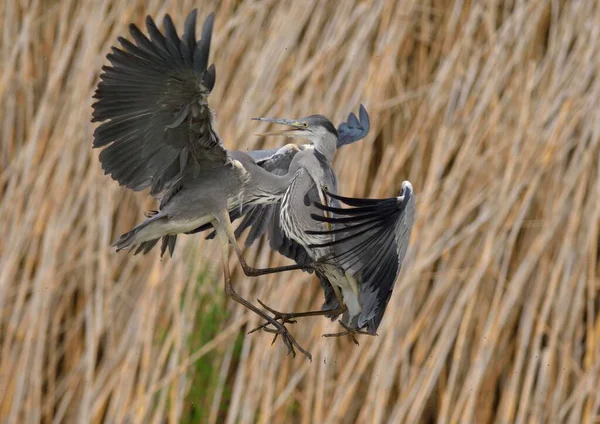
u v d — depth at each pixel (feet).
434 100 38.68
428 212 36.29
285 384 35.45
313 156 26.27
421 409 33.94
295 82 39.42
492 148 37.24
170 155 24.18
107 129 22.80
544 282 35.55
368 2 40.88
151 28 20.86
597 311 35.96
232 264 36.86
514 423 34.19
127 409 34.99
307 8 41.14
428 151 38.22
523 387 34.30
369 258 24.72
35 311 37.60
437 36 40.88
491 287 35.58
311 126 27.22
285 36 40.68
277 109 39.09
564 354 34.73
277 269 25.72
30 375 37.06
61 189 39.01
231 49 41.19
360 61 39.78
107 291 37.55
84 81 40.91
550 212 35.94
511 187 36.40
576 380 34.94
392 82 39.99
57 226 38.47
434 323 35.29
